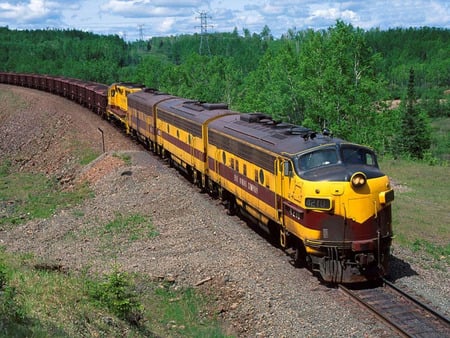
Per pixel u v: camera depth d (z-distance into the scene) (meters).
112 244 23.20
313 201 17.19
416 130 63.16
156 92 43.34
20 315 12.77
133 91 47.66
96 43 160.00
